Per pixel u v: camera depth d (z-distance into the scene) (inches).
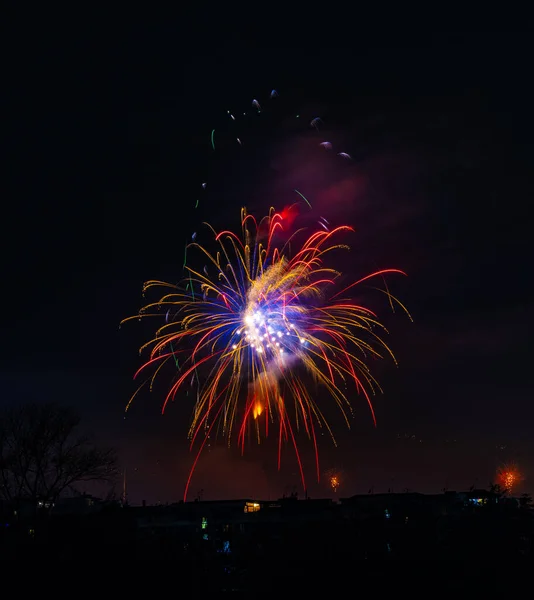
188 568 1219.2
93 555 1201.4
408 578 1255.5
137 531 1279.5
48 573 1169.4
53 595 1154.7
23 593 1148.5
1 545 1199.6
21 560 1178.0
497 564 1283.2
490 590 1261.1
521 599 1267.2
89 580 1174.3
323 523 1347.2
